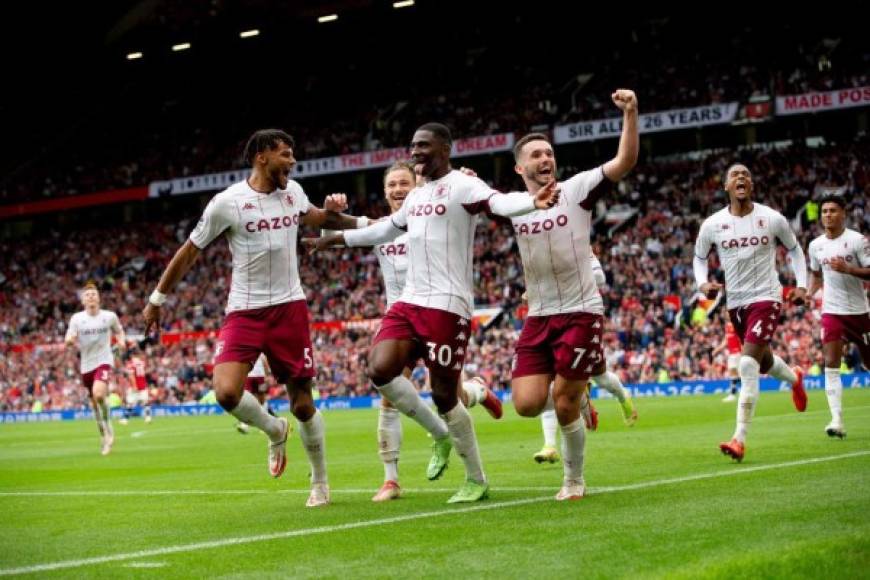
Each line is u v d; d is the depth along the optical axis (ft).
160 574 20.36
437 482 35.81
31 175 217.97
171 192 199.00
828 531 20.99
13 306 197.88
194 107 219.41
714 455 39.81
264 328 29.76
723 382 118.93
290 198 30.40
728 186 39.40
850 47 168.35
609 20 192.44
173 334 167.94
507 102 186.50
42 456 65.26
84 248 207.21
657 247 150.51
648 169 169.07
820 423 54.65
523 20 198.59
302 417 30.12
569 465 28.48
